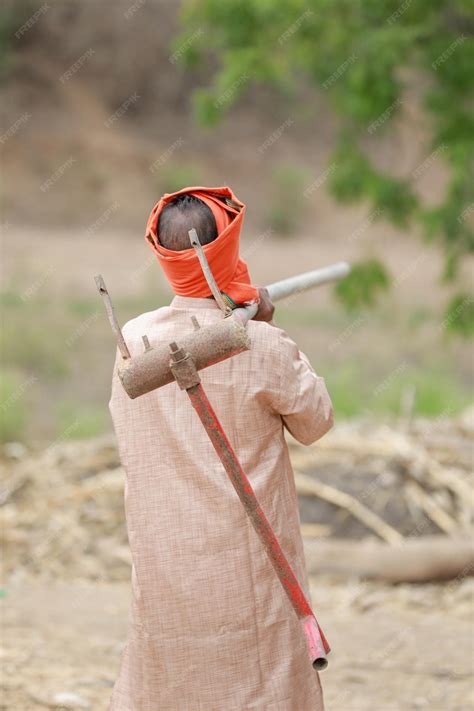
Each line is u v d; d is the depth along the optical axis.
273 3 19.58
